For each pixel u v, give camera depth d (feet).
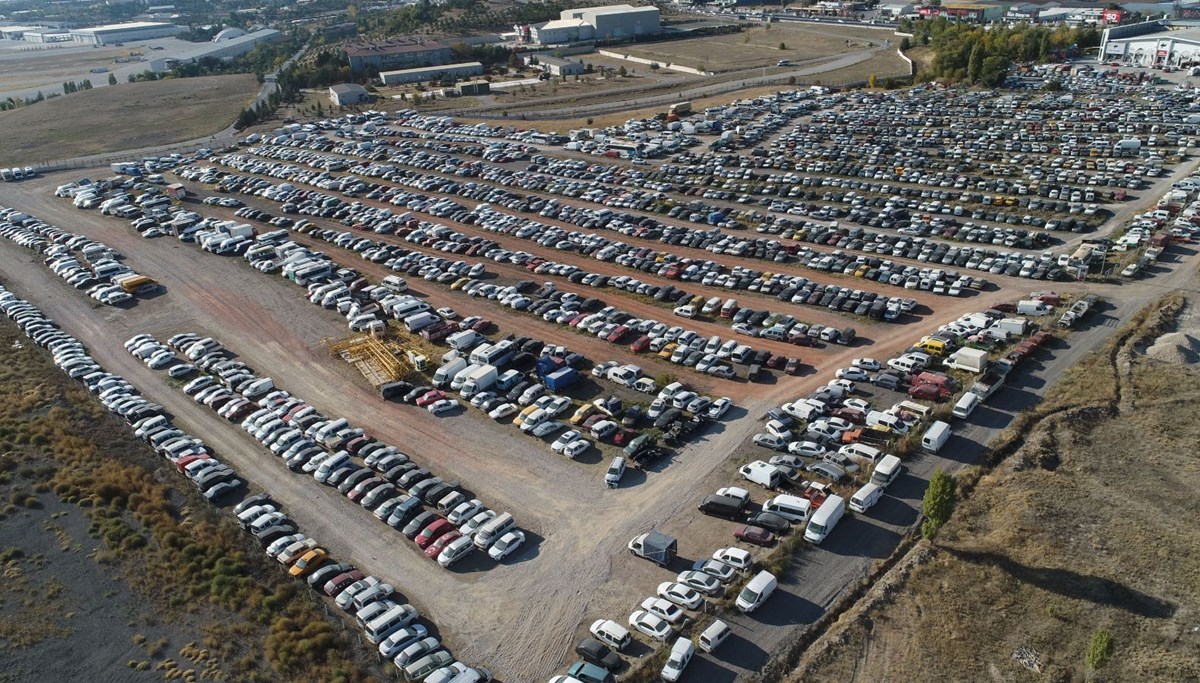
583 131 545.85
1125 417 201.87
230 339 271.90
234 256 348.38
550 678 138.00
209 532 175.52
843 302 269.85
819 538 163.22
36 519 177.58
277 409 224.12
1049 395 211.82
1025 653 138.00
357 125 605.31
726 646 141.49
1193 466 182.91
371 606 151.84
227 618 152.35
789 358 239.09
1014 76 649.20
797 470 186.70
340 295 296.51
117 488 187.62
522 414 216.74
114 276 319.88
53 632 148.46
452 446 207.41
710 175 433.48
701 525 173.47
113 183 458.09
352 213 394.73
